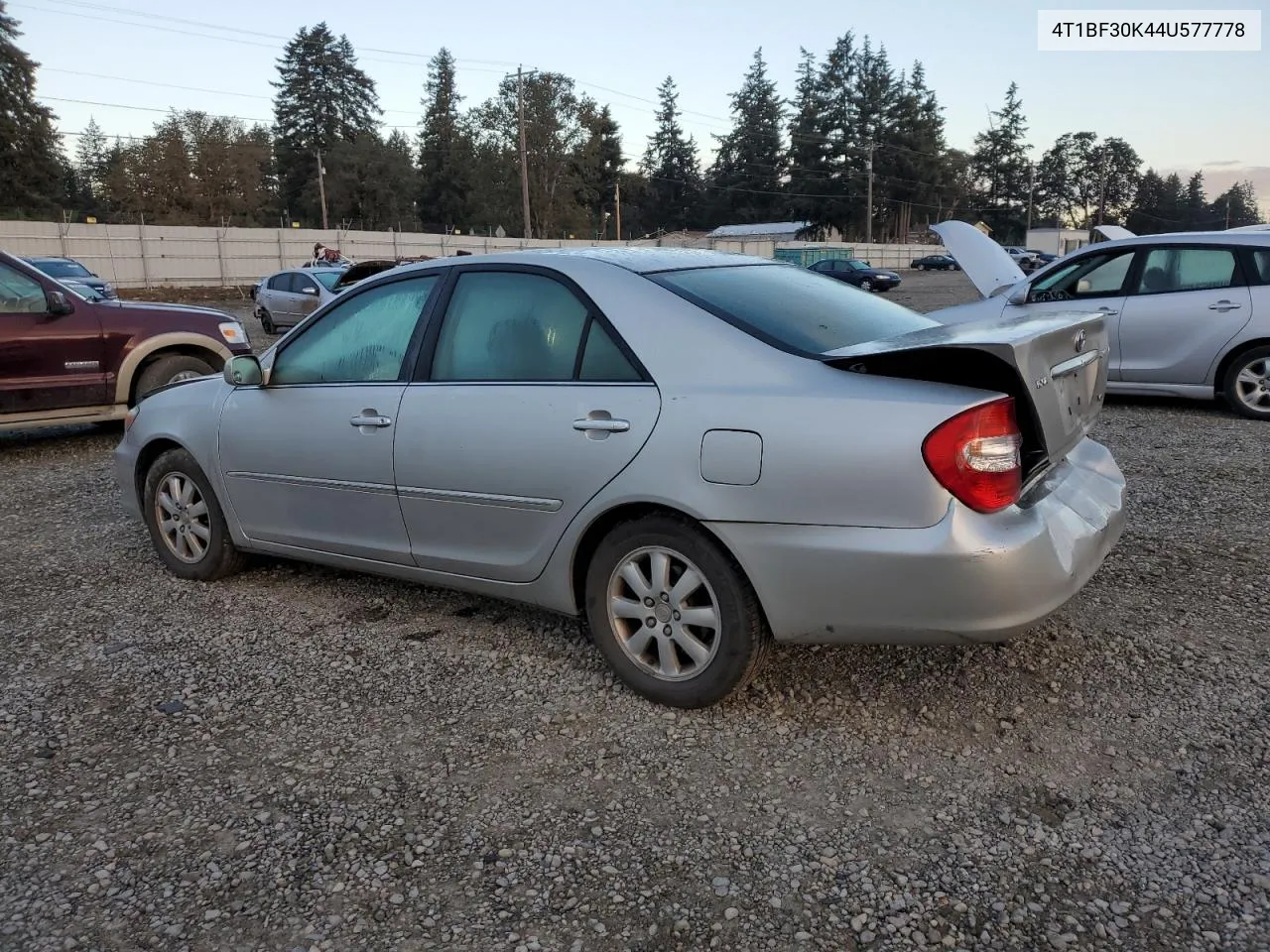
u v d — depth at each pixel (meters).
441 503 3.70
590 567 3.39
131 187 66.12
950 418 2.71
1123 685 3.38
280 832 2.69
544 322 3.49
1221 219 133.75
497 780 2.92
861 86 90.44
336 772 2.99
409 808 2.79
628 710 3.32
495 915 2.34
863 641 2.96
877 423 2.77
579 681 3.54
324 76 90.88
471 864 2.54
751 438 2.92
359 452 3.91
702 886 2.43
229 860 2.57
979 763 2.94
